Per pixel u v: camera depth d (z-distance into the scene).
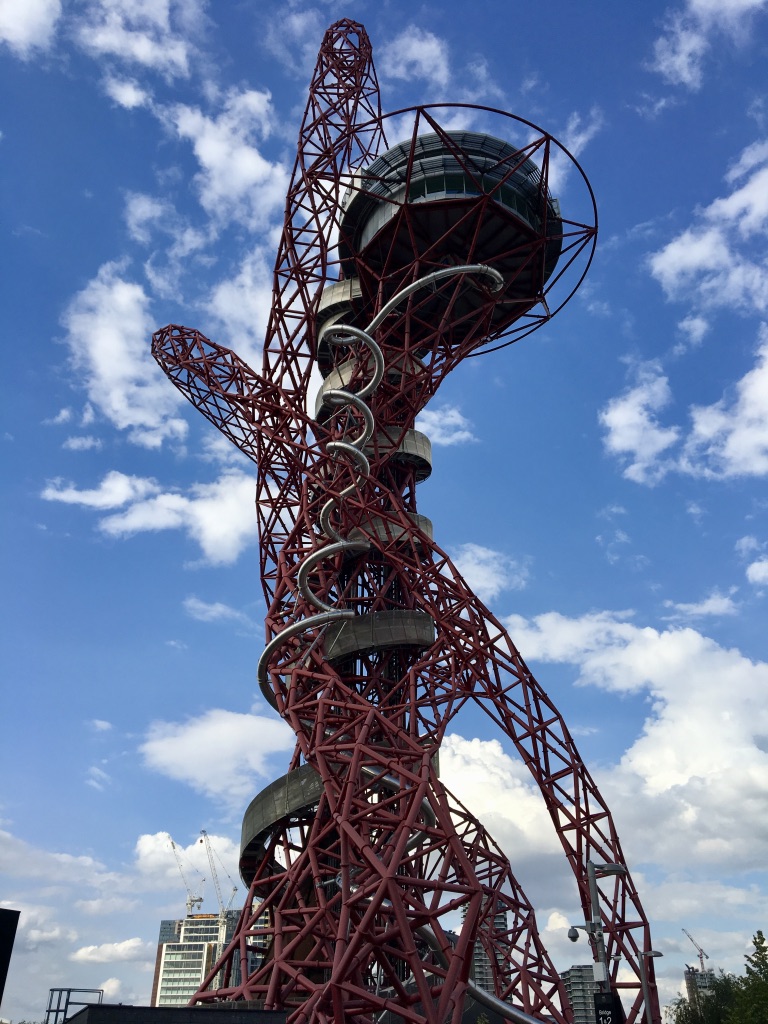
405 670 61.47
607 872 38.00
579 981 145.25
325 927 46.47
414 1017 35.41
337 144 60.56
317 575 57.47
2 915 22.73
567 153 52.75
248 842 50.44
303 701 49.94
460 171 58.81
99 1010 36.59
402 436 59.00
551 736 52.38
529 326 63.94
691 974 137.62
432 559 58.00
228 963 49.09
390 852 42.06
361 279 59.62
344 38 68.56
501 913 57.25
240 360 65.44
